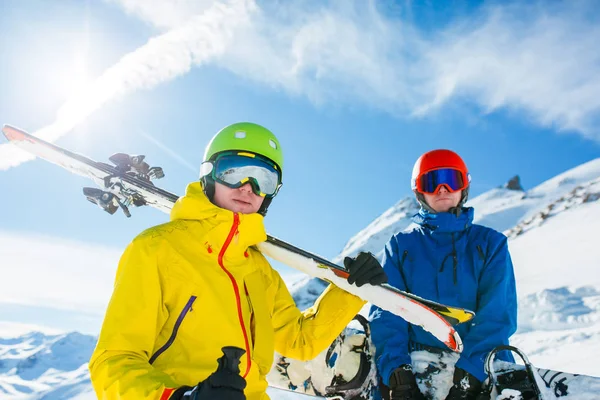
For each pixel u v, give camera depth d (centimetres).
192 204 243
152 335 210
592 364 679
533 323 1021
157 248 224
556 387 325
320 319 273
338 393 354
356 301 279
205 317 221
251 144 262
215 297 225
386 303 276
